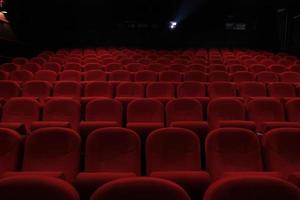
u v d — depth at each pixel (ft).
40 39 34.60
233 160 8.37
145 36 38.32
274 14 36.68
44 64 22.00
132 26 38.14
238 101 12.63
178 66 22.26
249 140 8.52
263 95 15.94
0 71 18.45
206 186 6.77
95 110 12.44
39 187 4.96
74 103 12.42
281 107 12.93
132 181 4.94
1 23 28.40
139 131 10.11
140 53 30.66
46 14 34.91
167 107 12.52
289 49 34.88
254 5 37.29
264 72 19.49
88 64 22.68
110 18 37.73
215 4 38.14
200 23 38.55
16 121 12.16
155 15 38.14
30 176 5.10
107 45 37.99
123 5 37.68
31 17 33.01
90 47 37.60
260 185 5.02
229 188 5.01
